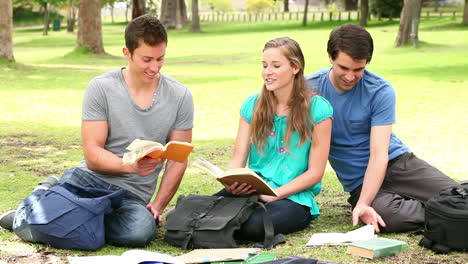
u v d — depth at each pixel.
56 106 14.48
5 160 8.55
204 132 11.33
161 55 4.79
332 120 5.13
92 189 4.77
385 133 5.24
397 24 51.59
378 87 5.29
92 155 4.88
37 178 7.40
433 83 18.52
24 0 76.94
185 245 4.70
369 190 5.18
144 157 4.58
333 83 5.39
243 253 4.38
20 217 4.78
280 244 4.75
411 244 4.77
